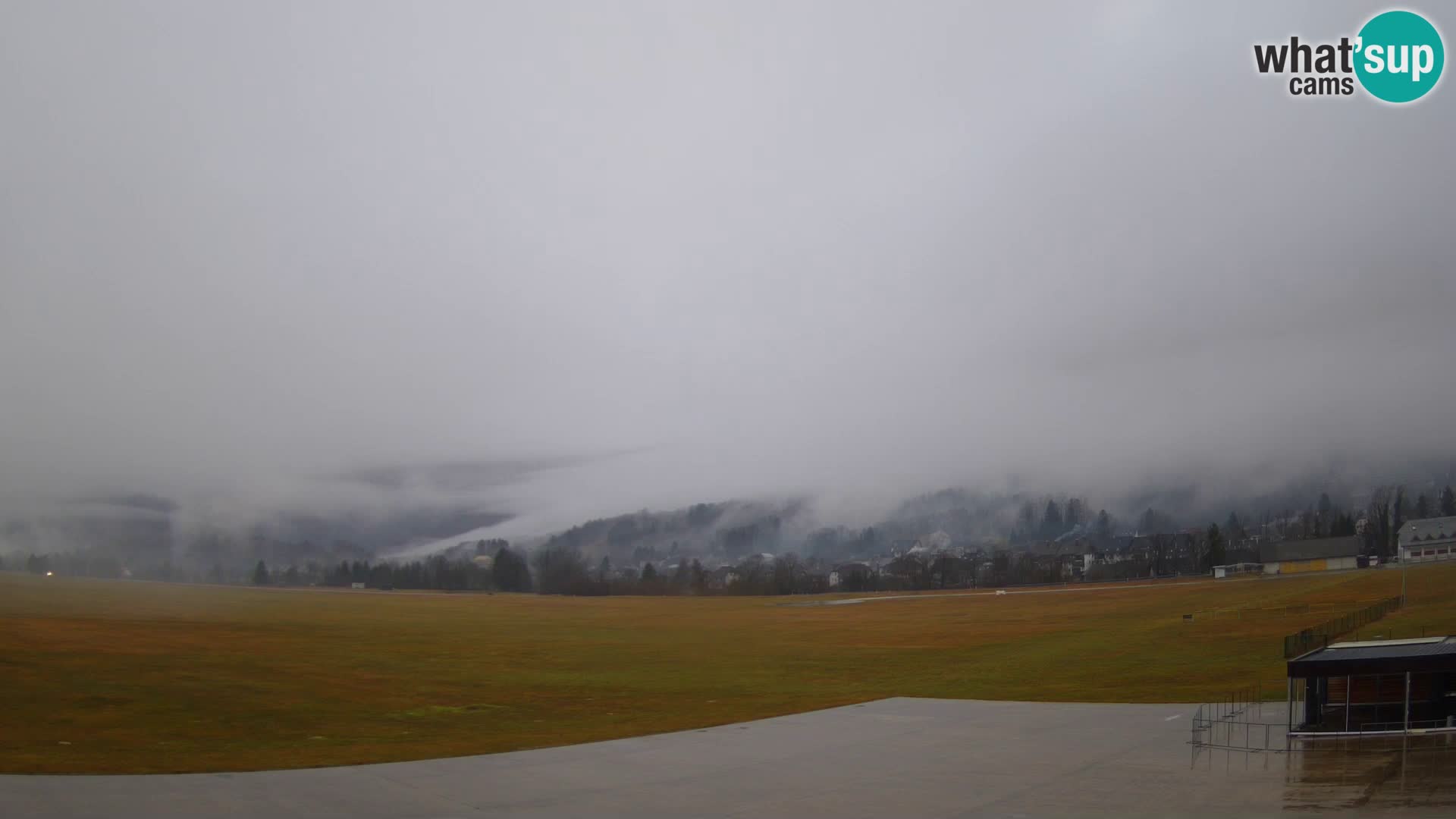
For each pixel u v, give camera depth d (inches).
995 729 1791.3
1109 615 5895.7
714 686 2977.4
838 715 2057.1
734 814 1087.0
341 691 2551.7
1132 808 1075.3
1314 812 998.4
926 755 1497.3
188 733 1755.7
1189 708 2068.2
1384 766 1259.8
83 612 5324.8
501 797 1175.0
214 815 1002.1
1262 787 1160.2
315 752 1561.3
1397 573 7298.2
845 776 1330.0
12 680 2308.1
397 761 1464.1
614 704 2455.7
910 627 5890.8
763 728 1876.2
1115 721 1862.7
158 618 5275.6
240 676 2748.5
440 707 2327.8
